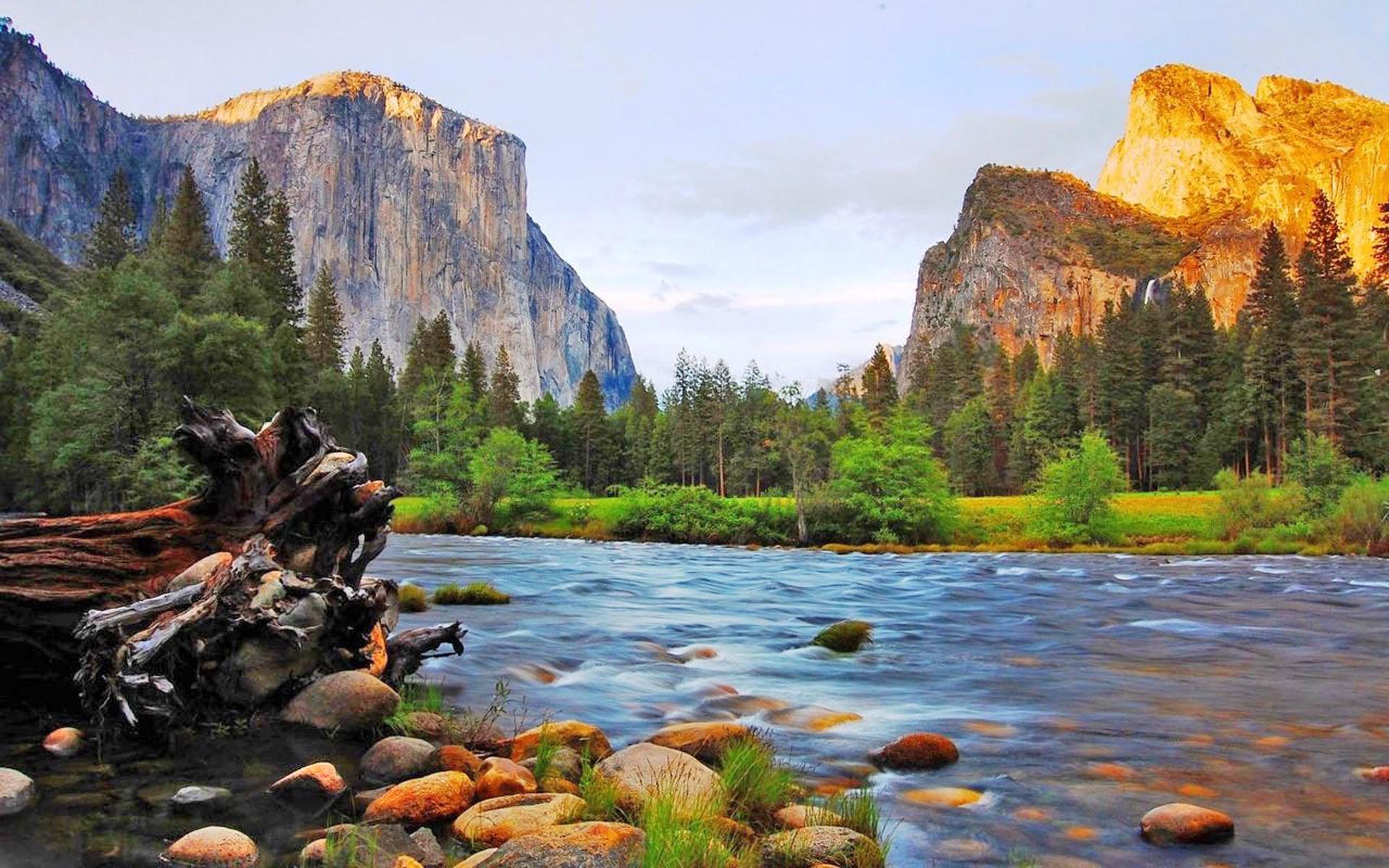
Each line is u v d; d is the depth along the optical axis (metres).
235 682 7.58
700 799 5.54
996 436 113.44
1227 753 7.55
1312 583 26.30
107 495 42.03
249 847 4.71
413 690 9.02
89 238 85.25
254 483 8.69
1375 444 72.69
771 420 93.31
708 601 20.39
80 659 7.33
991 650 13.72
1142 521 48.47
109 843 4.85
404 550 39.38
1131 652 13.63
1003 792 6.45
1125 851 5.28
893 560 36.78
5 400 63.78
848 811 5.69
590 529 55.03
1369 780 6.75
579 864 4.21
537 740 6.88
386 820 5.33
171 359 40.88
